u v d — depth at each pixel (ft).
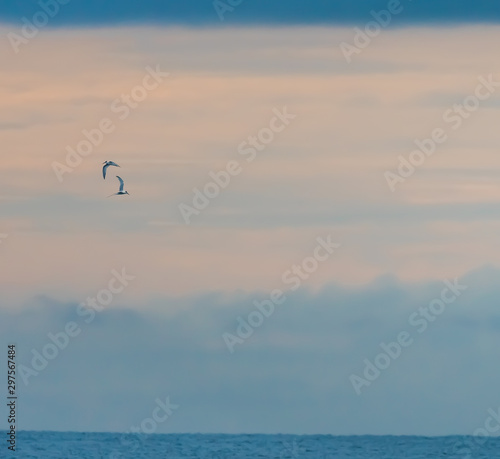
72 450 442.91
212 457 433.48
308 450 443.32
